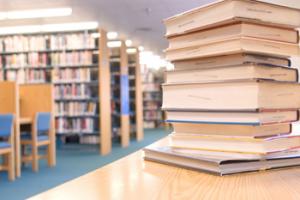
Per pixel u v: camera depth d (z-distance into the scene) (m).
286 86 0.75
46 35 7.98
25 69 7.87
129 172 0.73
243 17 0.72
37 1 6.23
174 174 0.71
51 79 7.80
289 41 0.80
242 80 0.71
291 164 0.75
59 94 7.84
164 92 0.84
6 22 7.79
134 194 0.57
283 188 0.59
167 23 0.87
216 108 0.74
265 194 0.56
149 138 11.14
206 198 0.54
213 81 0.75
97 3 6.49
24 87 6.18
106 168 0.78
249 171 0.71
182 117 0.81
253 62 0.72
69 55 7.80
